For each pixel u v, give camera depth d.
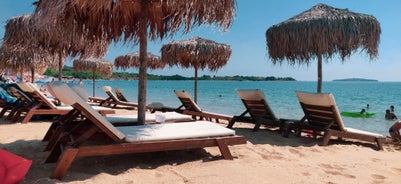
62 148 2.94
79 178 2.63
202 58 7.61
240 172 3.00
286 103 17.20
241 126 6.65
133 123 4.28
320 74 5.66
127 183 2.58
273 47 5.53
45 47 6.64
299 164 3.42
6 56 9.59
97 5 3.77
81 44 5.74
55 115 6.77
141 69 4.17
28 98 6.42
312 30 4.95
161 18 4.57
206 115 7.00
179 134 3.26
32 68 10.09
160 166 3.16
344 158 3.84
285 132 5.24
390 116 10.08
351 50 5.25
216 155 3.66
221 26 3.84
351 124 9.10
